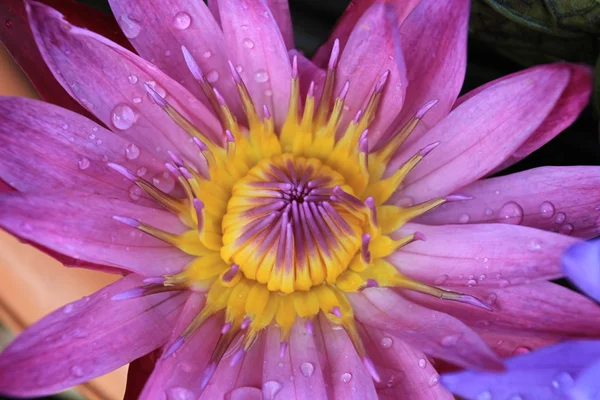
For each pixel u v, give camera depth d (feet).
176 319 0.75
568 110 0.77
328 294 0.77
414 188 0.78
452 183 0.77
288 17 0.80
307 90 0.80
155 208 0.77
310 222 0.76
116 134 0.76
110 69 0.76
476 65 0.92
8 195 0.67
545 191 0.76
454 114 0.76
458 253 0.75
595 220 0.75
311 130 0.80
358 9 0.80
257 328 0.75
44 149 0.74
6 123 0.73
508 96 0.75
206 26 0.78
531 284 0.72
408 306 0.74
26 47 0.80
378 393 0.73
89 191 0.75
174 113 0.76
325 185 0.78
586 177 0.76
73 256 0.69
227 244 0.77
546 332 0.69
